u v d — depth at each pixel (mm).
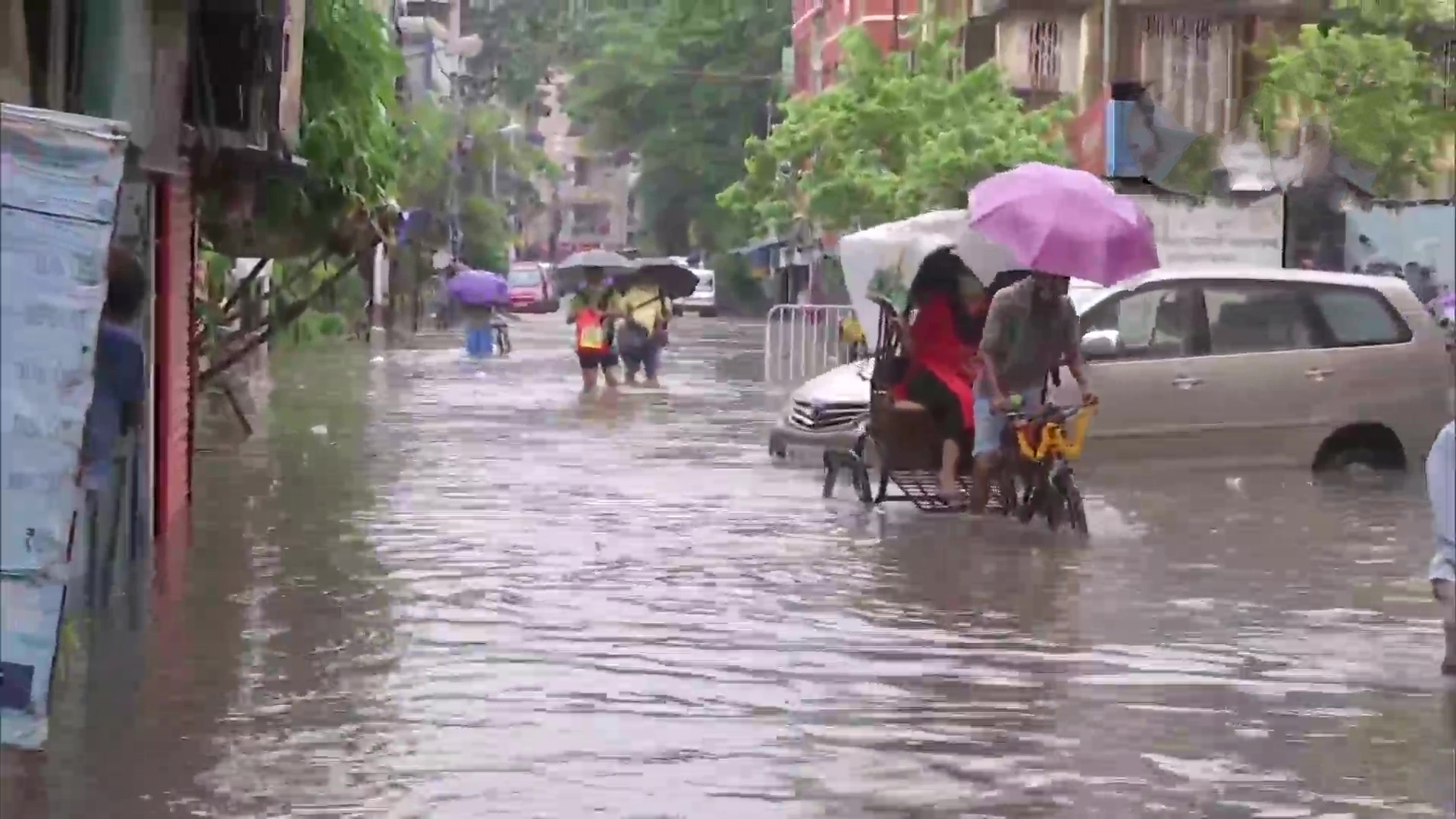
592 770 11000
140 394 13648
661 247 111062
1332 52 49094
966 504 21875
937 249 21531
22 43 13391
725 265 105000
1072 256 20234
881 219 55500
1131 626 15398
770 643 14594
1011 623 15453
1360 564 18672
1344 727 12172
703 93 105312
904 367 22062
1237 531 20812
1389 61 48969
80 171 7676
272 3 20250
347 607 15906
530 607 15992
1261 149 48969
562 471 26562
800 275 88438
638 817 10086
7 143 7594
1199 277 25656
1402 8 51844
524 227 147375
